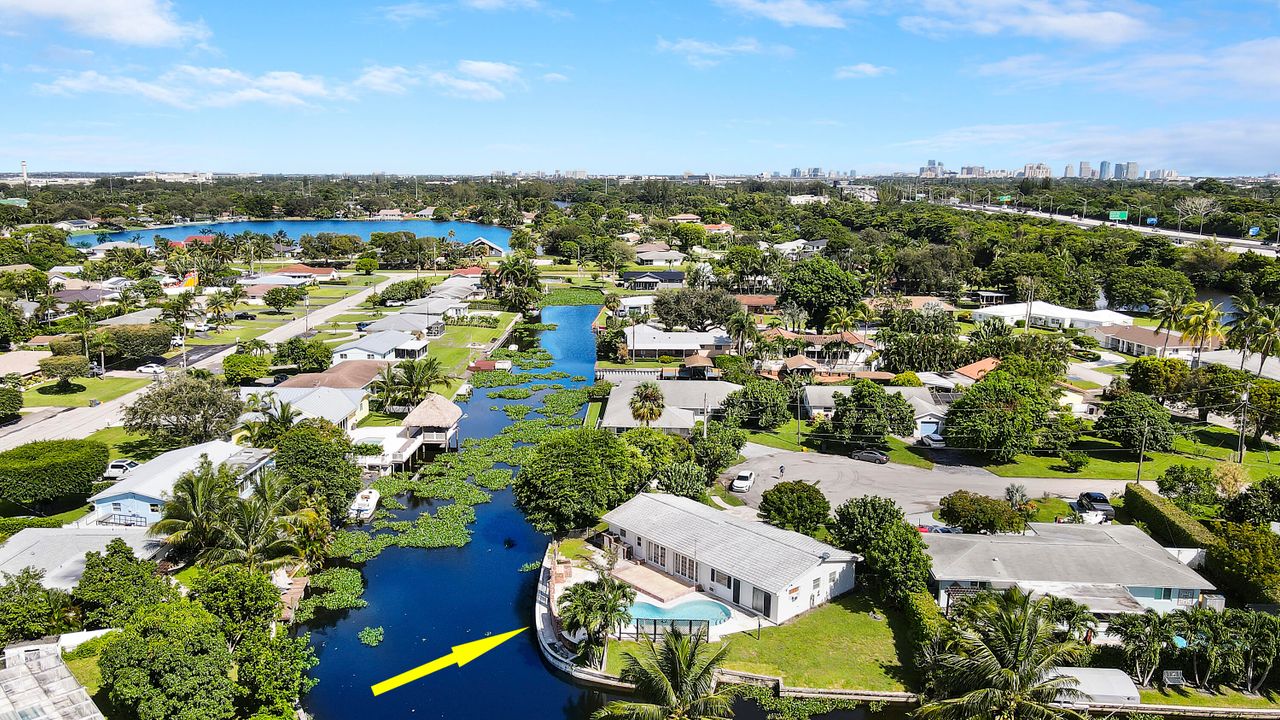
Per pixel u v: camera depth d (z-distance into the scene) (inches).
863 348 6328.7
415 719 2182.6
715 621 2427.4
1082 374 5851.4
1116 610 2381.9
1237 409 4352.9
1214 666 2180.1
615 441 3312.0
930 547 2696.9
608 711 1882.4
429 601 2780.5
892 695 2219.5
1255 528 2837.1
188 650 1924.2
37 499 3161.9
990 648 1984.5
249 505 2630.4
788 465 3988.7
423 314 7258.9
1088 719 1927.9
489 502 3602.4
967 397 4101.9
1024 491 3368.6
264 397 4325.8
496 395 5359.3
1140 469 3853.3
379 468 3860.7
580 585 2423.7
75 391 5152.6
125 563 2463.1
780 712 2181.3
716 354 6254.9
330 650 2488.9
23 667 2137.1
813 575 2623.0
